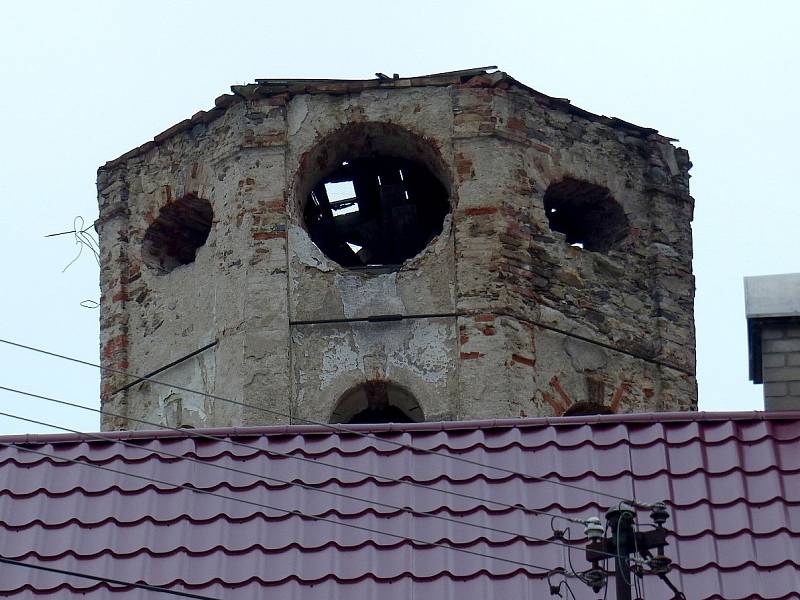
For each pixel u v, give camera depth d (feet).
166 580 179.11
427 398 257.55
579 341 265.34
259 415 257.14
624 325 270.67
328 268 263.90
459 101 270.87
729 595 174.70
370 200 283.38
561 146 274.57
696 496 184.24
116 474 189.78
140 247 279.08
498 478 187.83
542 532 181.78
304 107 272.10
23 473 190.49
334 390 258.37
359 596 176.55
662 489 185.37
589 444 190.49
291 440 193.67
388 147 273.95
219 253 268.41
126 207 281.33
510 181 268.00
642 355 270.67
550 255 267.18
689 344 274.98
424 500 185.78
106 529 184.24
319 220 281.54
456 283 262.06
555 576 176.55
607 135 279.49
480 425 193.67
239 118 272.31
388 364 259.19
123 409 270.26
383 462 190.39
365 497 186.29
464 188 266.98
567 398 261.44
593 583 162.61
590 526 162.71
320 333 261.03
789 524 180.45
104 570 180.14
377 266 265.95
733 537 180.04
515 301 261.65
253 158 269.85
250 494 187.11
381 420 266.36
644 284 275.39
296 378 258.98
